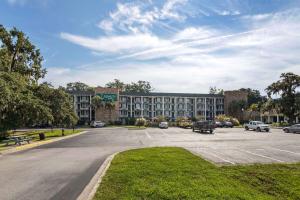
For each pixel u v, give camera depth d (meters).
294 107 79.94
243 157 17.89
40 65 47.81
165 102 121.06
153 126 85.06
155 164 14.29
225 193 8.80
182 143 29.20
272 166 13.86
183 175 11.59
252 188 9.86
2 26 44.16
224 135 42.75
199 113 123.44
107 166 14.27
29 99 35.06
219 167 13.52
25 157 19.23
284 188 9.95
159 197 8.53
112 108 109.38
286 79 80.88
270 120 106.56
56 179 11.91
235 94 122.12
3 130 36.94
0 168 14.78
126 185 10.20
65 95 48.06
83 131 58.81
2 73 25.56
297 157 17.94
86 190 10.03
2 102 22.19
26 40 45.97
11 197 9.35
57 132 54.00
